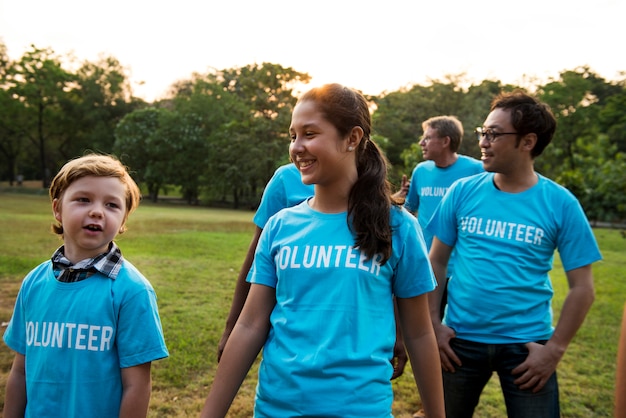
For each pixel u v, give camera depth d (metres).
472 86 38.19
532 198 2.53
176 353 4.50
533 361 2.38
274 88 38.78
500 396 4.04
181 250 10.97
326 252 1.63
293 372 1.55
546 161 22.03
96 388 1.73
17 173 58.69
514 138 2.49
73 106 48.06
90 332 1.74
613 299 7.54
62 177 1.83
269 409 1.60
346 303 1.58
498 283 2.49
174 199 47.88
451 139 4.38
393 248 1.70
